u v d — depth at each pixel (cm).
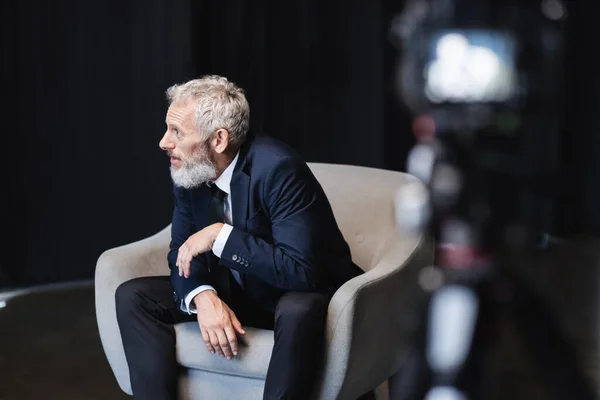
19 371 368
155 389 263
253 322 275
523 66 593
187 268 261
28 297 478
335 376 256
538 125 590
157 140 501
